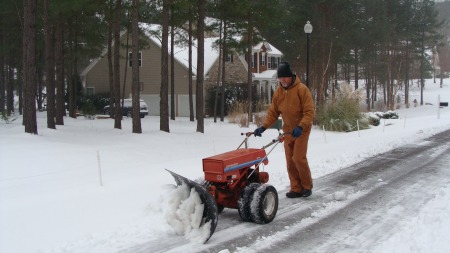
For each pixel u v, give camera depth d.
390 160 12.02
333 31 32.34
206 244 5.60
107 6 22.98
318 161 11.69
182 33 33.34
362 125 23.45
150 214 6.77
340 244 5.62
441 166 11.02
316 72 35.03
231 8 25.98
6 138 13.70
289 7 31.38
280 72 7.40
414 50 57.78
